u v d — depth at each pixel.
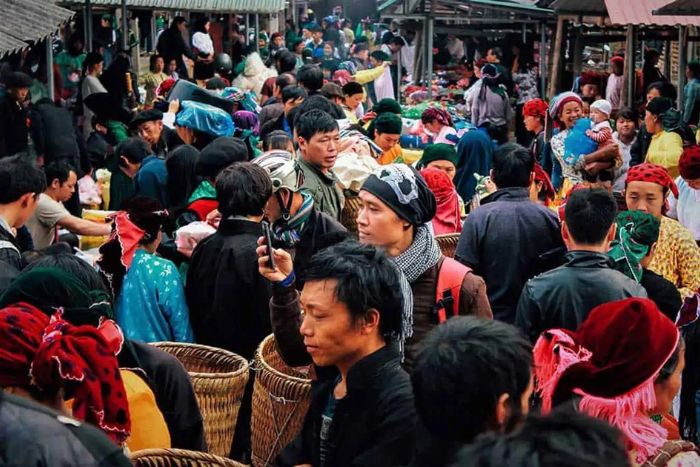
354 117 12.90
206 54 20.92
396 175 4.77
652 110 11.75
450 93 21.91
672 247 6.52
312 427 3.91
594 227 5.14
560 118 10.96
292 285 4.41
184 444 4.34
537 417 2.24
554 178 10.81
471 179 11.07
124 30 19.48
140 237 5.69
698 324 5.15
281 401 4.86
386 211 4.76
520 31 24.27
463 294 4.82
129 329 5.61
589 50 27.05
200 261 5.77
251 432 5.21
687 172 8.43
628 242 5.59
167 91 14.60
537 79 22.97
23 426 2.84
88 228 8.16
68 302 3.90
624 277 5.12
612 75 19.09
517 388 3.03
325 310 3.64
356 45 29.36
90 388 3.47
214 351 5.35
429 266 4.84
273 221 5.87
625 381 3.67
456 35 25.53
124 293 5.64
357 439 3.60
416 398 3.08
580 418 2.21
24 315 3.50
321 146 6.91
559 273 5.15
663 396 3.95
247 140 10.57
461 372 2.99
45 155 12.03
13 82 11.77
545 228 6.21
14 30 11.02
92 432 2.92
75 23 21.08
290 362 4.50
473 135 11.10
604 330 3.74
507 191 6.36
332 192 7.07
